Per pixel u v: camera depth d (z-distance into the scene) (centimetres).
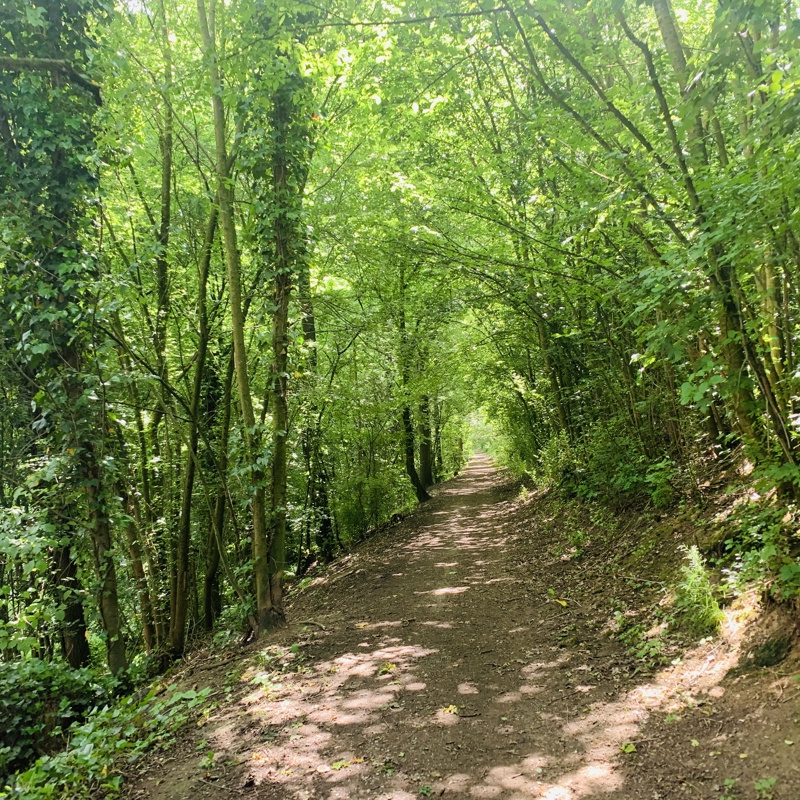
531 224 745
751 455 397
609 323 755
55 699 560
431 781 322
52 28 667
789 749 284
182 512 773
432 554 1012
